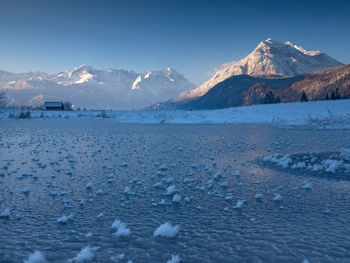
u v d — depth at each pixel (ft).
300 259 9.98
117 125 103.45
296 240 11.54
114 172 25.48
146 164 29.22
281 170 25.54
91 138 55.83
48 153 36.73
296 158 30.07
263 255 10.28
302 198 17.42
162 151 38.11
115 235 12.16
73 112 247.91
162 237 11.93
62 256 10.40
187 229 12.80
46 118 178.81
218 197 17.97
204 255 10.35
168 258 10.14
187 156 33.86
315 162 27.94
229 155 34.37
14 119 166.40
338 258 10.01
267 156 31.42
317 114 101.04
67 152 37.52
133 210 15.55
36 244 11.43
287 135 57.88
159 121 121.90
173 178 22.98
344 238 11.68
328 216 14.26
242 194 18.51
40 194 18.76
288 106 127.75
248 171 25.43
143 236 12.08
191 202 16.97
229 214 14.78
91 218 14.32
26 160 31.71
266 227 12.94
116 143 47.26
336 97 256.11
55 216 14.65
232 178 22.91
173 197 17.65
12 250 10.93
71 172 25.39
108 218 14.30
